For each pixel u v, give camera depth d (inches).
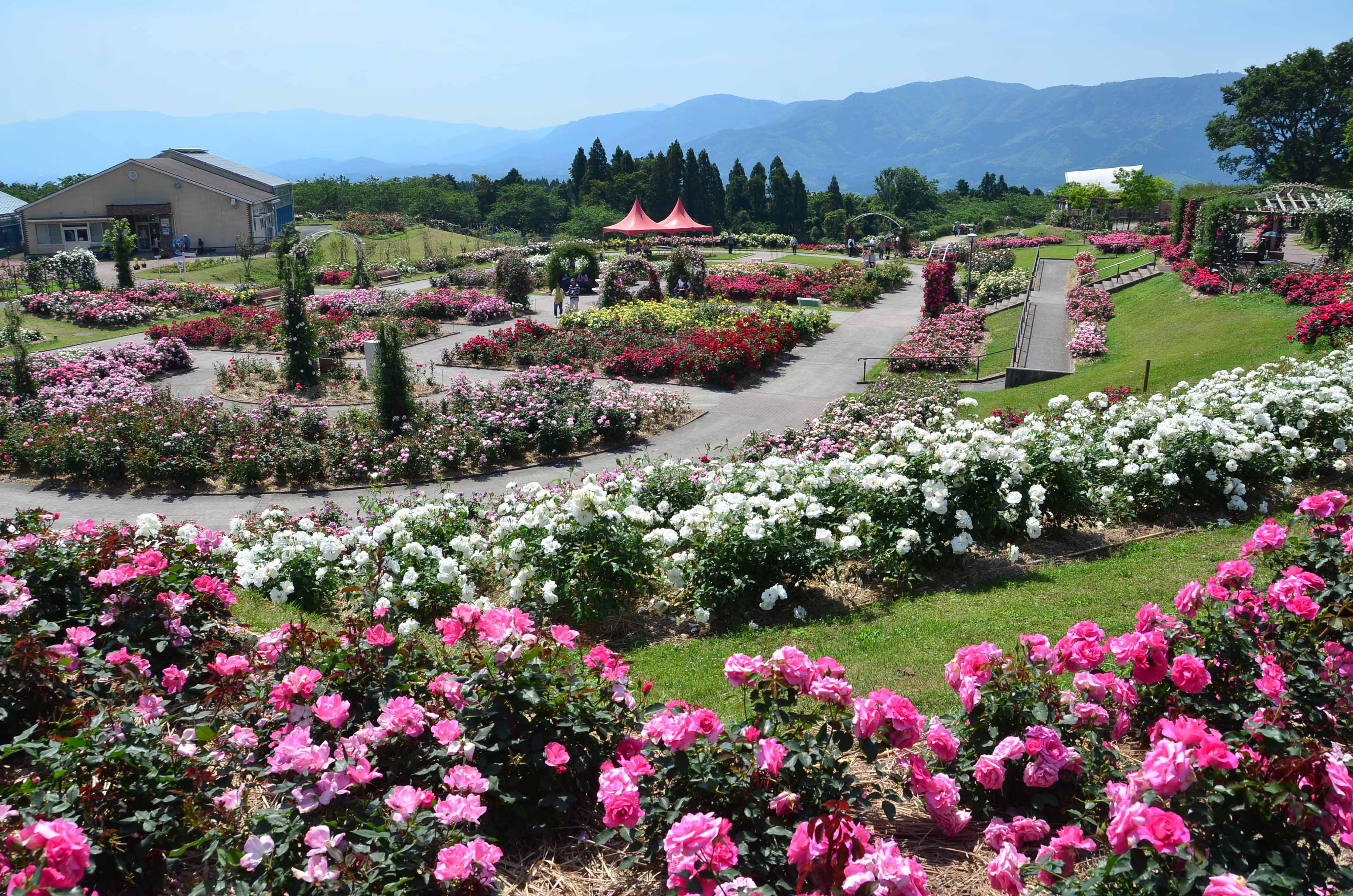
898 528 326.0
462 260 2219.5
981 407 811.4
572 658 182.4
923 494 330.0
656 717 152.2
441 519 355.9
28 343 1211.9
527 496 346.0
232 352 1182.9
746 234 3257.9
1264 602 186.2
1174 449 383.9
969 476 328.2
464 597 283.7
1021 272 1711.4
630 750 155.3
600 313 1331.2
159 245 2459.4
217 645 197.9
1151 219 2662.4
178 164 2623.0
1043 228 2694.4
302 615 297.4
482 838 132.6
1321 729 165.8
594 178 3848.4
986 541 355.6
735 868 131.3
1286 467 399.5
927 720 202.8
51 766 143.5
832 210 3838.6
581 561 299.1
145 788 144.0
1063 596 299.4
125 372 960.3
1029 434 385.1
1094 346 1003.3
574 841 155.0
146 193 2421.3
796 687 161.9
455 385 826.2
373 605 277.0
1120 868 117.6
